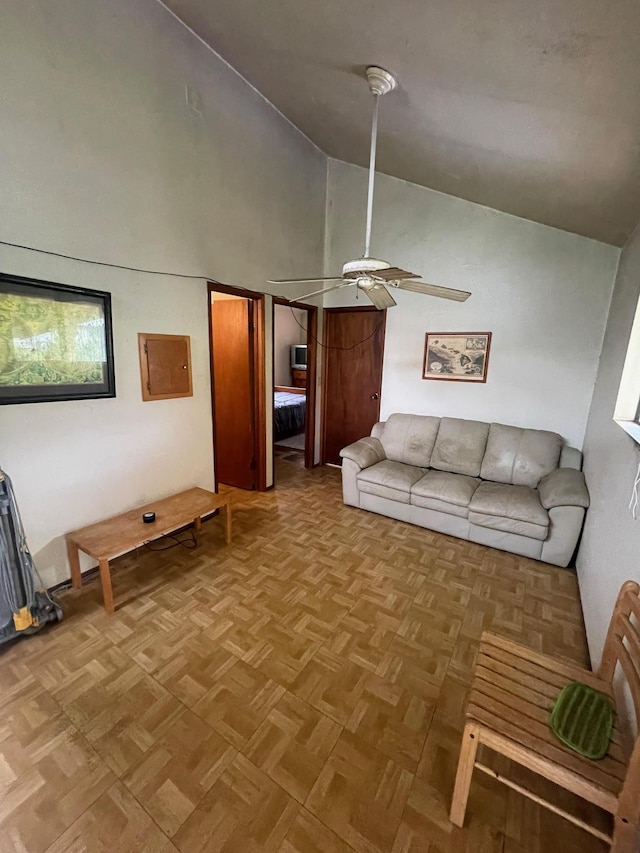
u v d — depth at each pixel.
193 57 2.63
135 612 2.15
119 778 1.33
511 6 1.09
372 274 2.05
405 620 2.14
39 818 1.21
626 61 1.09
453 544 2.99
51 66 1.94
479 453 3.44
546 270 3.28
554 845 1.18
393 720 1.56
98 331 2.32
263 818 1.22
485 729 1.13
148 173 2.47
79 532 2.31
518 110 1.63
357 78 2.04
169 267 2.70
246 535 3.07
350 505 3.64
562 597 2.38
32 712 1.56
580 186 2.10
